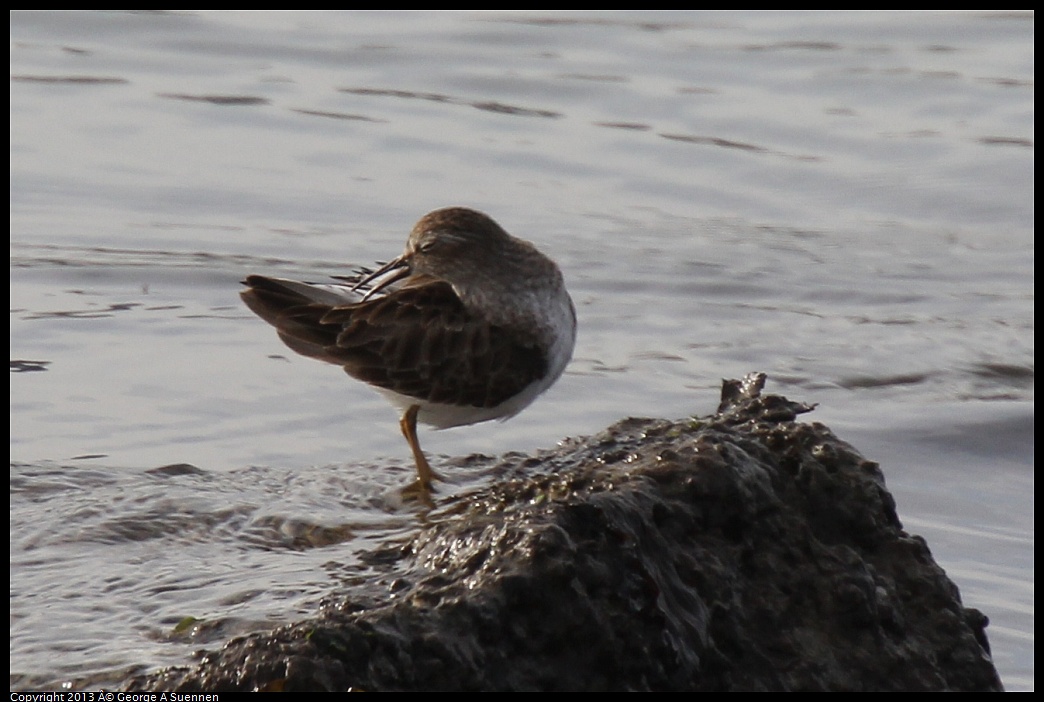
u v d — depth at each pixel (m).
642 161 21.62
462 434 12.91
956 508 12.05
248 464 11.85
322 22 27.22
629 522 7.48
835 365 15.34
